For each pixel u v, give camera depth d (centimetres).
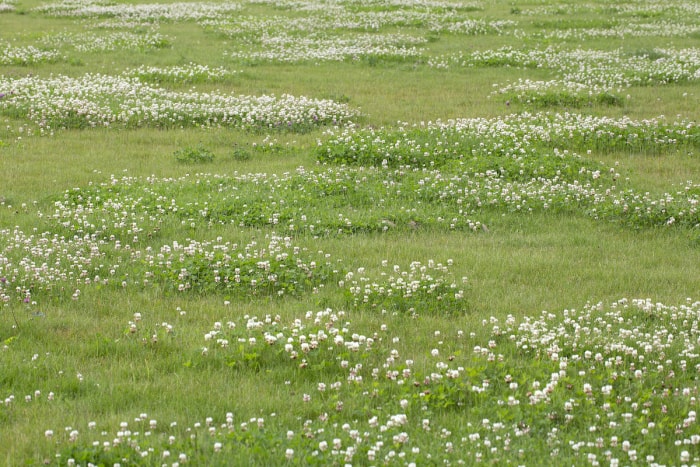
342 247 1348
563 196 1582
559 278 1230
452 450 715
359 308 1103
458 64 3025
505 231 1454
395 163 1847
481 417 795
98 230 1403
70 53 3142
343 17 3962
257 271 1200
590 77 2708
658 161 1861
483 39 3488
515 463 686
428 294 1138
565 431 765
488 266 1273
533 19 3909
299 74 2858
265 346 948
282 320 1059
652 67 2795
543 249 1361
